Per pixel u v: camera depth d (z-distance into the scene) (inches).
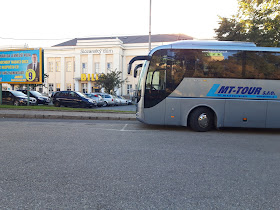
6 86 1696.6
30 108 576.7
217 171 160.7
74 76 1888.5
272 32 639.1
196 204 113.7
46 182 136.5
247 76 319.0
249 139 280.4
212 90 322.7
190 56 327.3
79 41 1833.2
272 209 110.6
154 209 108.1
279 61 318.0
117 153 199.8
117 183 136.5
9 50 690.2
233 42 332.8
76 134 282.2
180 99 327.0
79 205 110.5
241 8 691.4
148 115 334.0
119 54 1784.0
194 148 225.5
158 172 155.9
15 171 153.5
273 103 316.2
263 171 162.6
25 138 253.3
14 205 109.7
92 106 793.6
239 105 319.3
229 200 118.6
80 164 168.9
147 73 335.3
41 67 677.9
